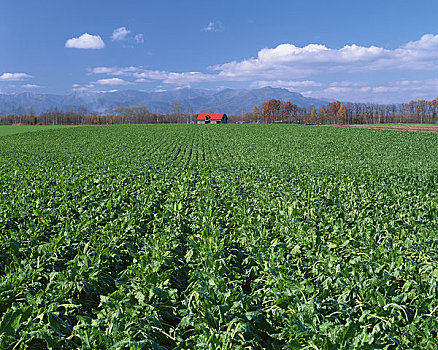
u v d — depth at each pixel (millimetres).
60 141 49594
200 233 7492
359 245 6539
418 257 6055
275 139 53219
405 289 4512
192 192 12641
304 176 16250
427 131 68938
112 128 78875
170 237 7000
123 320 3889
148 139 53656
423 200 10969
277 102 172250
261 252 5961
